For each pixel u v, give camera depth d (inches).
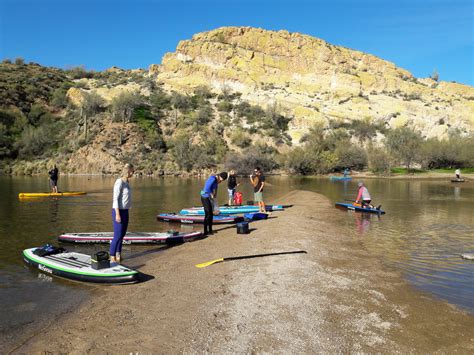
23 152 2640.3
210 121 3211.1
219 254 370.0
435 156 2539.4
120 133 2679.6
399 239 458.9
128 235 441.4
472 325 219.1
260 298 251.4
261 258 351.3
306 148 2647.6
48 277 305.7
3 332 209.8
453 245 427.2
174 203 851.4
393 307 243.0
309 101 4023.1
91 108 3011.8
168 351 184.9
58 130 2947.8
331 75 4687.5
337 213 676.1
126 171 336.5
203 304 241.9
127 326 212.7
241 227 469.4
